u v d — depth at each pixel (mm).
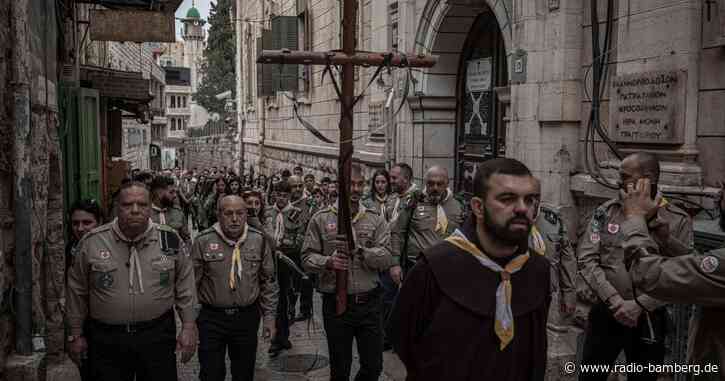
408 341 2605
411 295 2568
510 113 7641
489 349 2467
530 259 2592
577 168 6578
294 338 7504
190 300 4344
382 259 4910
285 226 7789
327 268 4613
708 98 5121
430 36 10305
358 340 5004
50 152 5840
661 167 5359
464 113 10570
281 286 6930
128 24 8844
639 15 5621
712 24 5055
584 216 6496
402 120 11016
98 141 8719
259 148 26172
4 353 4797
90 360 4152
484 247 2533
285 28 17781
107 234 4109
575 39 6504
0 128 4812
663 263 2768
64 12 9336
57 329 5688
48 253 5711
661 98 5320
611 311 4078
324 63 4145
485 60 9828
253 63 28016
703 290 2586
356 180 5102
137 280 4074
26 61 5004
